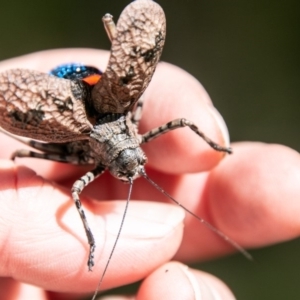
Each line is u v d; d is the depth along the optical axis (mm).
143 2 147
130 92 152
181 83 181
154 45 149
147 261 164
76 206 158
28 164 191
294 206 175
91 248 157
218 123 177
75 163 167
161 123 179
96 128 159
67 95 151
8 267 159
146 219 165
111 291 209
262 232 179
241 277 211
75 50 195
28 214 157
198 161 177
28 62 193
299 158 178
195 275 170
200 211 188
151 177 190
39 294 186
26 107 148
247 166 179
